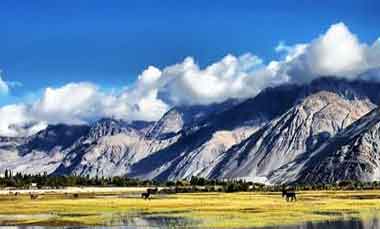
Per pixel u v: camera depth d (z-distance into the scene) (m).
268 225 116.75
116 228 115.81
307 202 196.00
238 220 127.31
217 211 155.12
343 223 120.31
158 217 139.25
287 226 114.81
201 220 128.62
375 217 133.62
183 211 157.62
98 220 133.25
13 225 125.44
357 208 164.00
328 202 195.50
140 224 122.38
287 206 173.38
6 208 178.75
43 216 146.88
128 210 165.25
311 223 120.56
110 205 187.62
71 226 121.69
